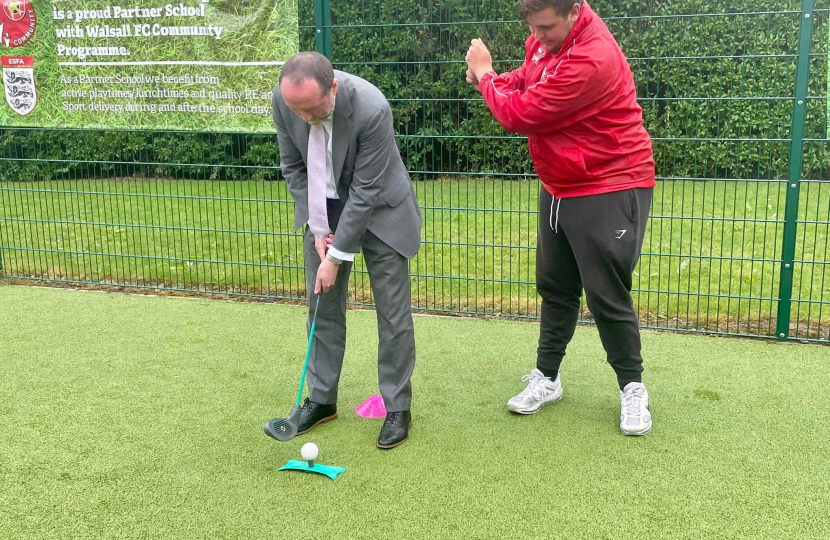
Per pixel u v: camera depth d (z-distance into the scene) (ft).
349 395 10.89
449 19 13.79
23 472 8.57
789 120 14.69
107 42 15.01
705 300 15.28
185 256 19.35
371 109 8.20
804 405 10.32
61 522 7.59
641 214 8.98
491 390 11.02
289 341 13.11
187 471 8.61
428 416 10.12
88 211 25.75
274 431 8.48
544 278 9.84
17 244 21.24
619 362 9.62
